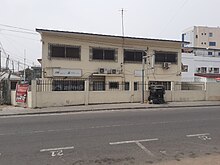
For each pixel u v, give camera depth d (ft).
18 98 68.23
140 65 96.89
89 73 89.66
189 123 41.32
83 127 37.70
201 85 88.12
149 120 44.47
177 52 102.83
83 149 25.88
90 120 44.68
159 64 99.86
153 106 67.56
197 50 188.65
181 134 32.83
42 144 27.78
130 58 95.61
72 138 30.53
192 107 69.56
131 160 22.53
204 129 36.24
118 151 25.18
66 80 86.48
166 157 23.34
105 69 91.04
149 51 98.17
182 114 52.95
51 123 41.68
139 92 77.30
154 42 98.73
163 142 28.68
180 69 103.35
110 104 71.51
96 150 25.53
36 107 64.08
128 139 29.99
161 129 36.11
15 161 22.24
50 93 65.92
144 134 32.73
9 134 32.96
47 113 56.65
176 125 39.40
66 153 24.57
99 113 55.77
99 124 40.34
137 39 95.25
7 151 25.17
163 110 61.52
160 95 74.84
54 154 24.26
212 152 24.93
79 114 54.24
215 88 87.71
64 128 36.99
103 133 33.35
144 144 27.78
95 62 90.43
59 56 85.61
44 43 83.66
